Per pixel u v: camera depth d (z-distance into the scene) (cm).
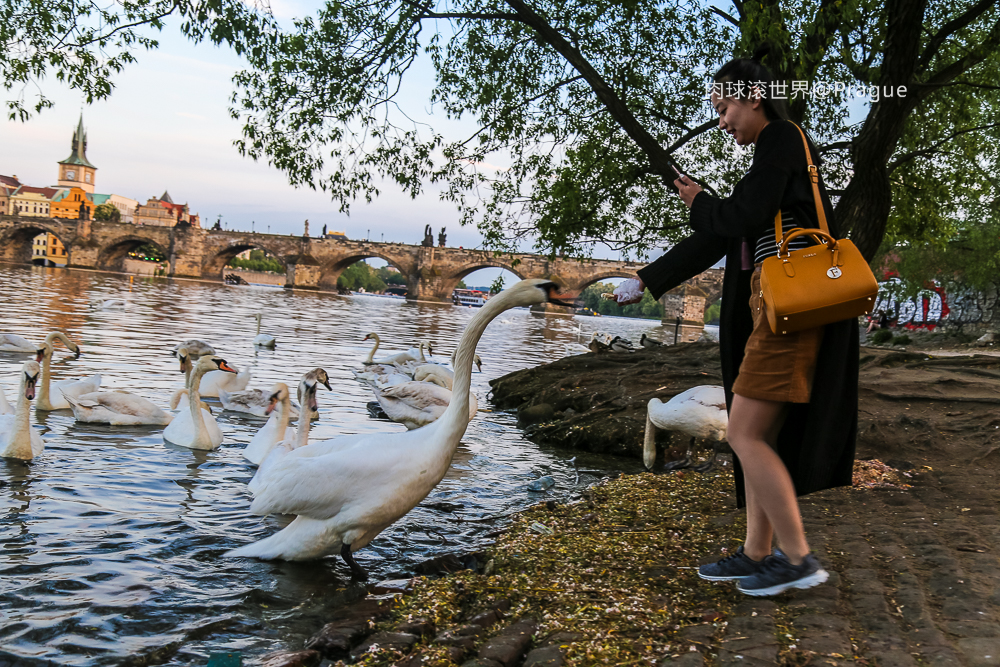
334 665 303
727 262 346
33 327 1956
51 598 371
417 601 372
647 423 811
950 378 981
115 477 622
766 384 305
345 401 1166
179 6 1034
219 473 666
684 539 464
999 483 586
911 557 384
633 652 285
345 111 1210
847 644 276
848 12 809
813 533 436
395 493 417
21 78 989
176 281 9562
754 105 329
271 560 444
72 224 11819
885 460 686
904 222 1284
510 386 1395
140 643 329
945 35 981
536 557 431
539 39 1252
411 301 10169
